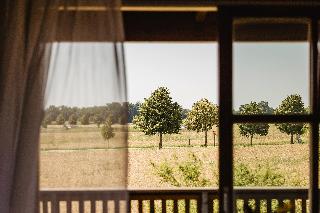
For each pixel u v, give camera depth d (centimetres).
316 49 271
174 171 1532
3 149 248
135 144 1875
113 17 252
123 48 252
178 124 1911
